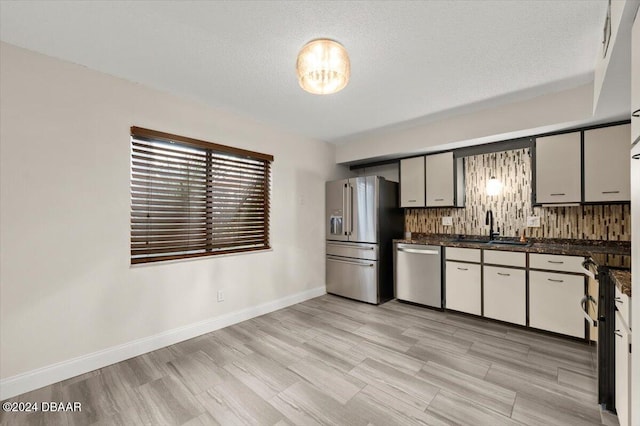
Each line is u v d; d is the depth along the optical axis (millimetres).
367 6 1554
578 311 2547
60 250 2061
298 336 2773
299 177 3896
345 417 1668
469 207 3719
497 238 3467
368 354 2400
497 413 1686
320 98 2748
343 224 4059
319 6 1554
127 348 2354
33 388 1932
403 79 2365
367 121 3381
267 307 3439
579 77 2332
